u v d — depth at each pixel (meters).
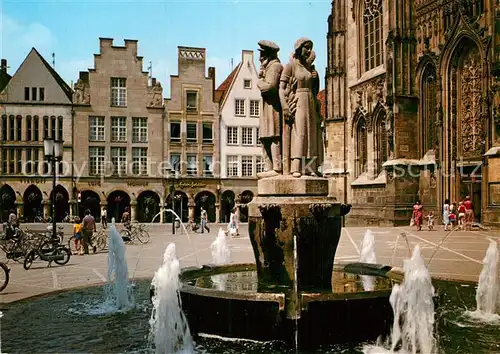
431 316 8.62
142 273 17.41
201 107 64.12
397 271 11.41
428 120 42.59
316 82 10.91
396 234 33.12
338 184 52.75
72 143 60.94
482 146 36.34
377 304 8.42
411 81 43.09
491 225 33.53
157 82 63.34
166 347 8.30
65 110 61.00
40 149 60.47
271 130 11.09
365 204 48.34
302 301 8.16
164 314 8.80
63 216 61.53
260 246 10.40
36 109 60.66
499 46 33.00
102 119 62.12
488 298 10.91
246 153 65.12
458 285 13.39
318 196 10.36
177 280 9.05
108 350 8.34
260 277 10.54
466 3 37.75
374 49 48.59
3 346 8.52
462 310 10.77
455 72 39.50
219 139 64.50
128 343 8.74
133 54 62.91
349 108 52.69
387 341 8.43
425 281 8.73
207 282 10.97
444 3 40.12
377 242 27.23
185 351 8.10
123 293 12.12
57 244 20.84
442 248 23.42
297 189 10.25
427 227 39.22
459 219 36.19
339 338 8.23
